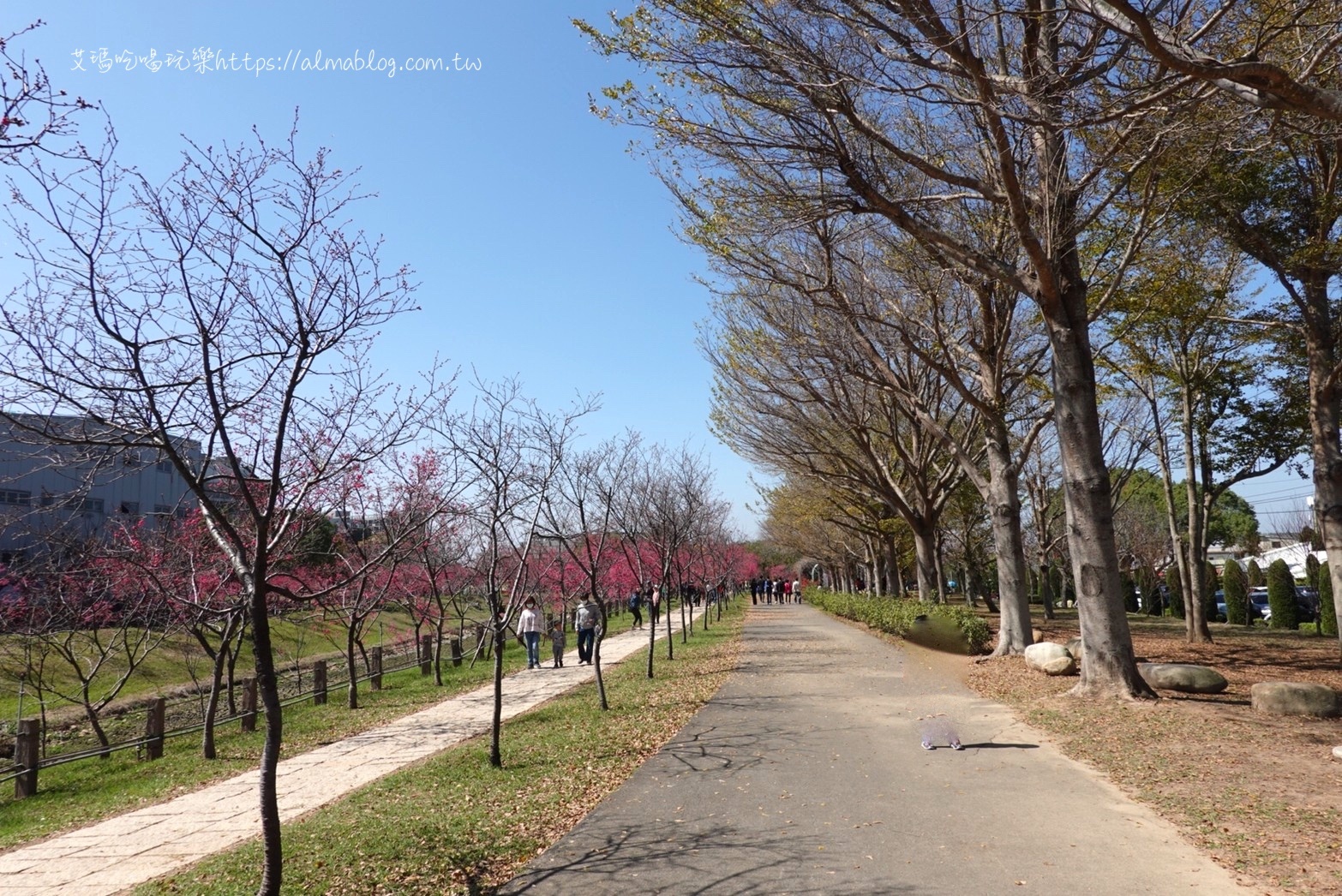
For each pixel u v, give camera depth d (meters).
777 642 23.31
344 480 11.65
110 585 12.52
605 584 33.53
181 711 15.84
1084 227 11.06
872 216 13.23
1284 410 16.70
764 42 8.91
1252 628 25.31
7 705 15.67
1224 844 5.36
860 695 12.49
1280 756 7.59
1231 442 18.08
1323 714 9.27
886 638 22.56
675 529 21.03
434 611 22.80
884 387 16.33
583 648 20.52
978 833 5.77
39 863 6.77
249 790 9.16
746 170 10.90
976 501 28.61
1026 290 11.19
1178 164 10.73
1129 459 25.11
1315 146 12.58
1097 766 7.54
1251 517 55.69
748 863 5.40
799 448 21.94
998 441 16.09
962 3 8.21
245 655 22.28
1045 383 16.39
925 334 16.42
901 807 6.48
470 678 18.77
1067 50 9.89
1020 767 7.61
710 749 9.05
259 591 4.56
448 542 20.27
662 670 17.73
